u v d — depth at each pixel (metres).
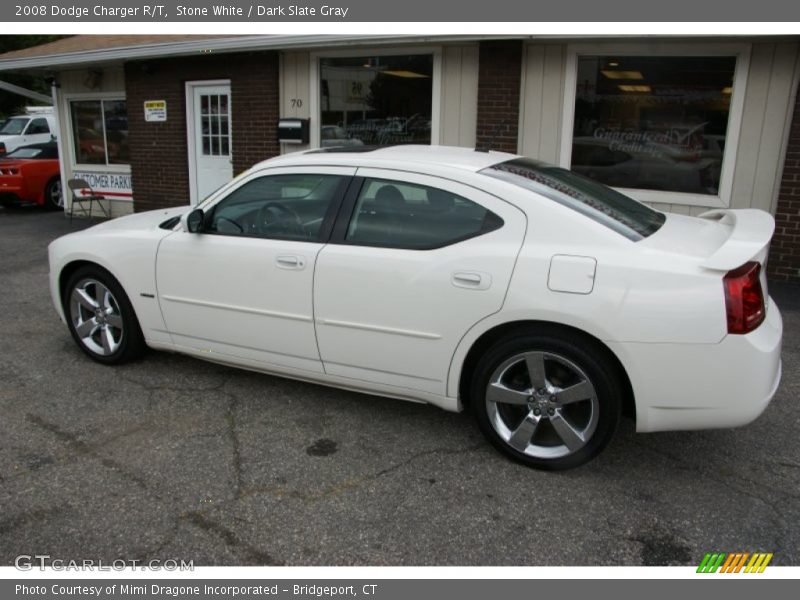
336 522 2.90
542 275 3.09
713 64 7.21
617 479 3.27
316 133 9.34
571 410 3.29
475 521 2.92
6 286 7.02
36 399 4.09
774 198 7.18
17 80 25.72
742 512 3.01
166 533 2.82
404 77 8.69
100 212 12.48
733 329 2.87
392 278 3.41
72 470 3.29
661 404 3.02
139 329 4.48
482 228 3.29
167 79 10.39
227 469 3.31
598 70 7.69
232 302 3.94
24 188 13.23
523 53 7.83
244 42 8.80
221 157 10.35
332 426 3.79
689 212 7.55
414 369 3.48
